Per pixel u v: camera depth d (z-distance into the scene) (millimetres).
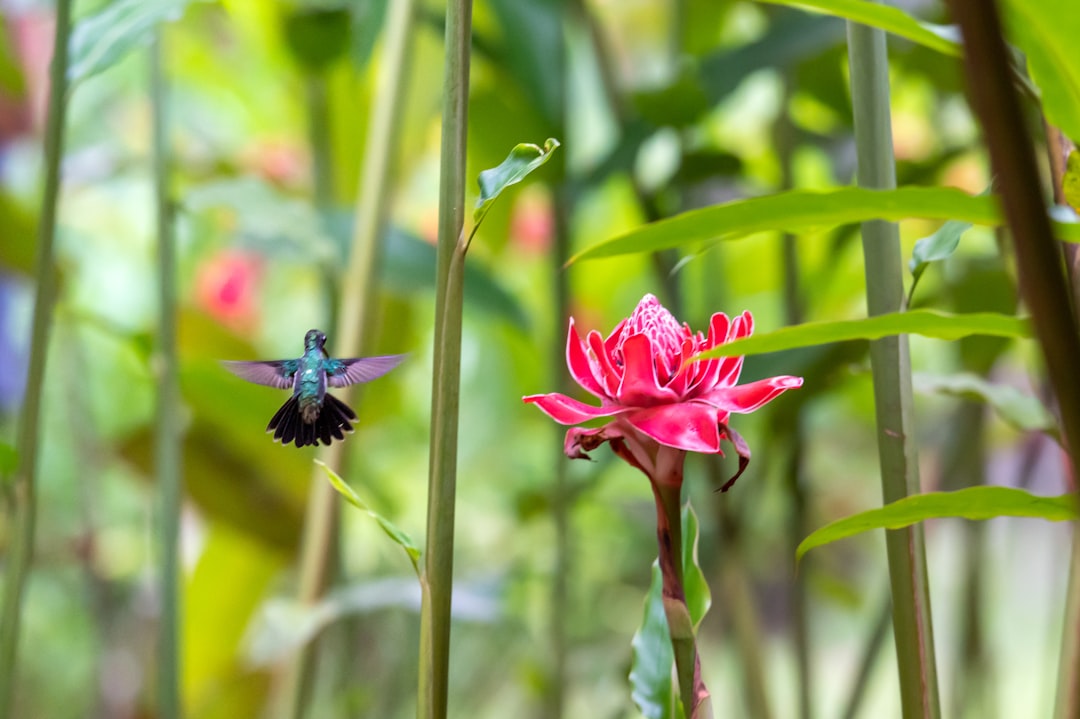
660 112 2672
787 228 2025
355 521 3525
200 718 3162
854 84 2229
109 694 3721
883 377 2217
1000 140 1743
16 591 2393
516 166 2084
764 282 3656
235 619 3188
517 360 3482
